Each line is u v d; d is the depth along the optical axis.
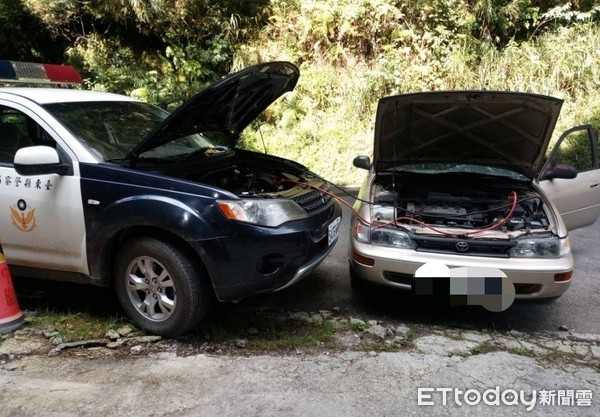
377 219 3.74
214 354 3.01
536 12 10.33
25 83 4.22
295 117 9.71
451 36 10.24
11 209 3.29
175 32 10.53
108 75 10.18
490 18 10.15
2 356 2.89
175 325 3.08
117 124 3.64
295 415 2.36
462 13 10.09
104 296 3.90
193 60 10.45
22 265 3.40
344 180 8.56
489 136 4.20
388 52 10.32
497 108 3.85
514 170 4.48
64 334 3.17
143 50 10.95
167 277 3.08
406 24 10.45
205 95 3.15
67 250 3.23
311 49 10.52
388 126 4.14
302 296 4.07
